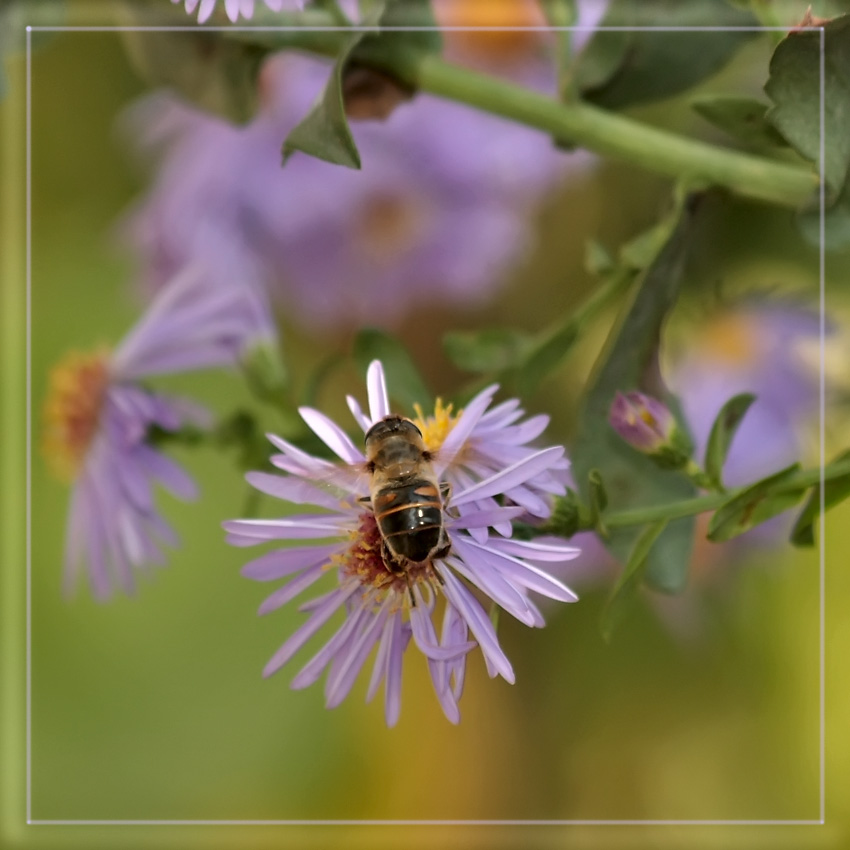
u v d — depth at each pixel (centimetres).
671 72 33
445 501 30
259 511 34
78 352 38
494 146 38
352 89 33
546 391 37
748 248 36
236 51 33
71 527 36
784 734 38
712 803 38
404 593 30
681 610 38
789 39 31
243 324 36
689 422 35
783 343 36
